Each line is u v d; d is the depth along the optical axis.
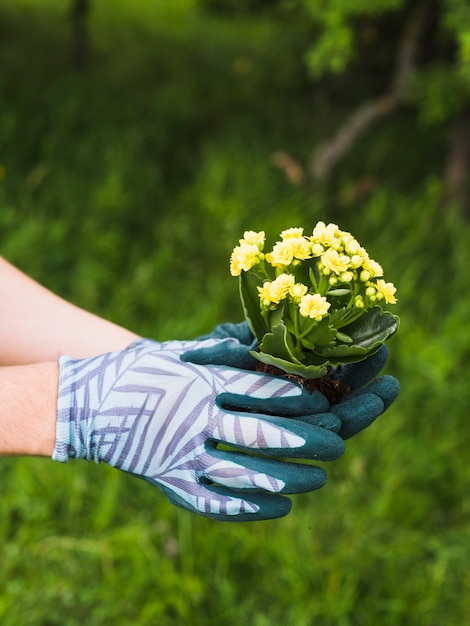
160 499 2.18
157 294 3.02
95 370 0.90
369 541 2.12
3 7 7.09
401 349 2.76
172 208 3.67
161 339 2.72
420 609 2.00
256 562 2.07
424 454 2.38
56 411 0.88
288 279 0.87
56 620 1.92
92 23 7.16
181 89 5.40
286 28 5.84
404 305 3.10
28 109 4.43
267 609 1.99
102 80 5.41
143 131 4.38
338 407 0.96
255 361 0.99
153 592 1.95
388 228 3.57
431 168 4.54
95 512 2.10
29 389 0.89
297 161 4.36
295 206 3.62
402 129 4.91
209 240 3.34
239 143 4.36
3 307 1.08
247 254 0.91
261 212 3.54
